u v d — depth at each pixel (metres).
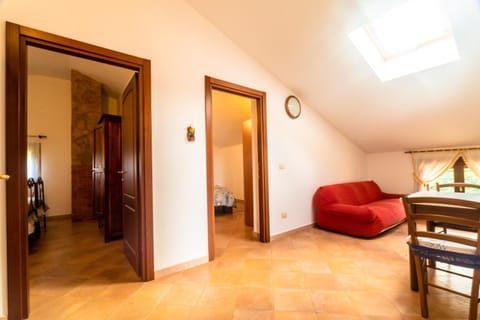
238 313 1.54
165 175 2.14
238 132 5.77
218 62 2.60
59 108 4.92
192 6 2.39
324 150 3.96
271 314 1.53
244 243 2.97
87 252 2.74
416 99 2.96
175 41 2.26
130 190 2.35
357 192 3.93
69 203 4.96
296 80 3.23
